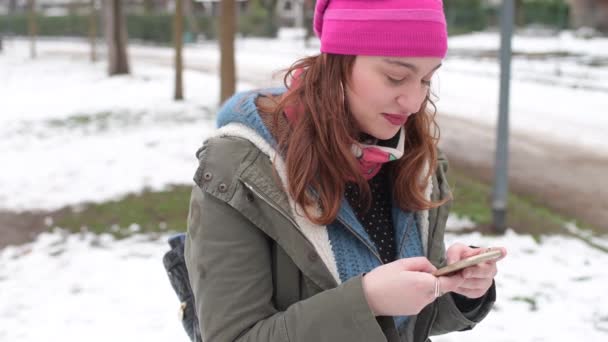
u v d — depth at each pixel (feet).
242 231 3.99
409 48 3.73
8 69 83.92
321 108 3.96
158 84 62.34
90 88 61.00
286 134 4.03
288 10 173.78
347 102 4.05
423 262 3.74
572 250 17.87
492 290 4.66
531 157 30.25
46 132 37.35
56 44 151.84
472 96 52.31
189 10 160.86
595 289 15.20
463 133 36.27
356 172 4.02
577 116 42.06
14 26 185.26
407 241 4.57
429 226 4.73
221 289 3.93
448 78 65.82
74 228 19.97
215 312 3.93
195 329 4.73
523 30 108.27
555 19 112.78
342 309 3.63
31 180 25.99
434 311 4.70
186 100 50.06
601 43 95.66
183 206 21.94
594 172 27.43
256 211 3.97
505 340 12.69
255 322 3.90
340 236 4.16
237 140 4.04
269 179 3.97
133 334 13.09
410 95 3.88
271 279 4.09
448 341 12.58
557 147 32.37
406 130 4.53
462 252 4.21
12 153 31.40
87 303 14.61
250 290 3.95
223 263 3.95
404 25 3.71
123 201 22.63
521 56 82.79
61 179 26.07
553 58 79.71
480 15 123.54
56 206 22.33
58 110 47.11
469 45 101.40
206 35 159.53
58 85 64.49
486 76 67.46
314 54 4.31
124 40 72.18
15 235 19.47
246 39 148.97
